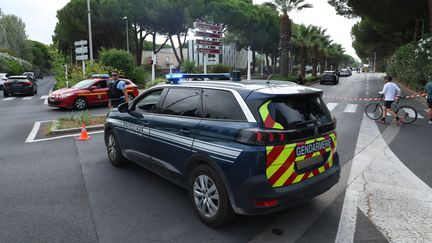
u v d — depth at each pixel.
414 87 24.27
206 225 3.90
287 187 3.50
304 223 3.95
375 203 4.52
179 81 4.80
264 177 3.34
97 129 9.86
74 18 42.22
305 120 3.69
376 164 6.36
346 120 11.84
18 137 8.93
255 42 53.91
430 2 19.98
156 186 5.14
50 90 28.89
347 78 50.47
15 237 3.66
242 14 43.34
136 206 4.43
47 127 10.36
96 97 15.46
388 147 7.74
